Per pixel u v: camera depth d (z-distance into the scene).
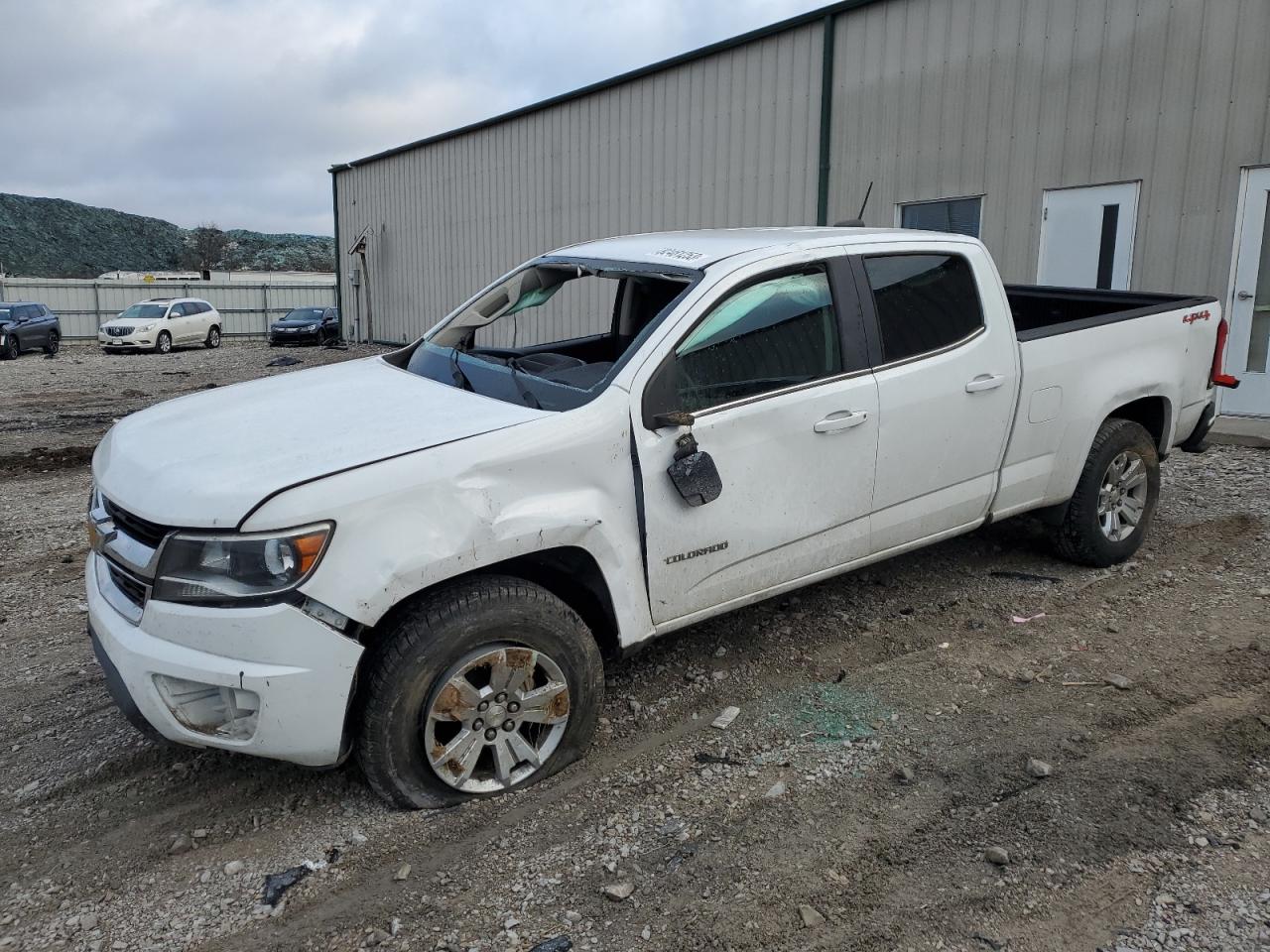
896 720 3.57
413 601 2.97
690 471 3.31
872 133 11.88
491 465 2.99
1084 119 9.84
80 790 3.30
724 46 13.54
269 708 2.74
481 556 2.94
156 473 2.99
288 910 2.65
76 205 160.00
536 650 3.10
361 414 3.34
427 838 2.95
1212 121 8.91
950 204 11.21
